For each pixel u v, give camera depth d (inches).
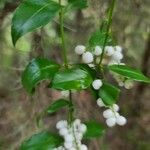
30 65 9.1
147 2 19.3
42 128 18.6
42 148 9.2
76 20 17.9
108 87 8.9
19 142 18.6
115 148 25.7
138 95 26.0
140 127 26.4
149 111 26.5
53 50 17.2
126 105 25.4
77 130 9.2
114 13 18.4
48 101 17.3
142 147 26.0
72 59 18.6
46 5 8.9
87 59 9.1
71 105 9.3
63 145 9.3
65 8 9.1
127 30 19.9
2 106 18.9
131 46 21.5
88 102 20.0
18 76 18.2
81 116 19.4
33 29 8.7
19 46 16.6
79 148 9.0
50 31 16.0
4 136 19.0
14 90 18.1
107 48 9.3
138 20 19.8
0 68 18.2
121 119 8.8
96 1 15.4
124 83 9.6
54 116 20.4
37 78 8.9
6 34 17.2
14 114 18.8
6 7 14.0
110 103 8.8
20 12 8.8
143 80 8.9
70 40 18.5
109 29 9.6
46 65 9.1
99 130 9.6
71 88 8.5
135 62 21.7
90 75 8.9
